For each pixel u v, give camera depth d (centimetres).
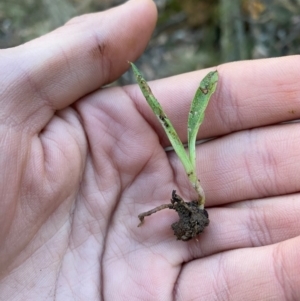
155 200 13
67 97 12
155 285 12
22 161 11
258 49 21
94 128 12
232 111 13
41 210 11
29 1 22
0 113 11
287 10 21
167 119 12
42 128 12
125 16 12
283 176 12
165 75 21
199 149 13
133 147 12
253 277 11
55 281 12
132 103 12
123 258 12
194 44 23
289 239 11
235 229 12
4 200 11
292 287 11
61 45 11
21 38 22
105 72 12
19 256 11
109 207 12
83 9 23
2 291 11
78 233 12
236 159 13
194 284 12
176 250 12
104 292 12
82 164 12
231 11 20
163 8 23
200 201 12
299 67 12
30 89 11
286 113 12
